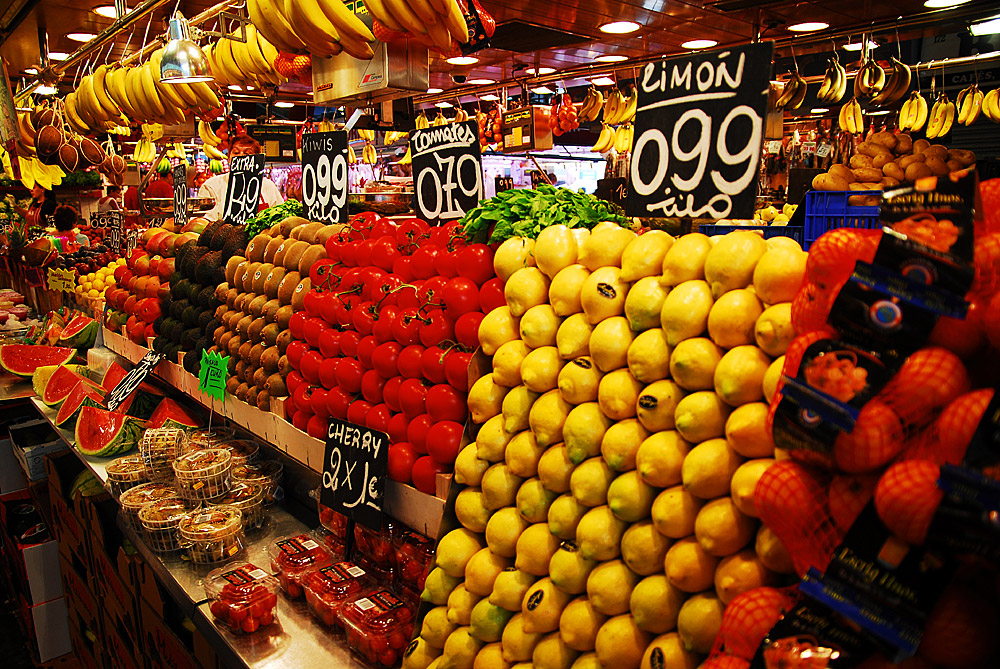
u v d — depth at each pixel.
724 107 1.53
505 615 1.50
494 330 1.64
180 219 4.70
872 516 0.84
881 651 0.81
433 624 1.60
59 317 5.12
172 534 2.27
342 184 2.80
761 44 1.46
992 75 7.73
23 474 4.37
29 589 3.62
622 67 7.38
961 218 0.83
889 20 5.52
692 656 1.18
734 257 1.22
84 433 3.12
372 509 1.85
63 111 5.32
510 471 1.51
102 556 2.87
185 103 4.11
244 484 2.48
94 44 4.58
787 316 1.12
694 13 5.31
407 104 4.63
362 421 2.01
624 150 7.44
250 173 3.44
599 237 1.49
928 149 5.02
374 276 2.10
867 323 0.87
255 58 3.53
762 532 1.08
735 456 1.17
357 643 1.75
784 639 0.88
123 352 4.04
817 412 0.88
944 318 0.85
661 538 1.23
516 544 1.48
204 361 2.91
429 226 2.40
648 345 1.29
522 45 6.43
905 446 0.84
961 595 0.81
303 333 2.29
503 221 1.79
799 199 4.97
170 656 2.28
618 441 1.31
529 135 6.48
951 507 0.75
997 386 0.89
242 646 1.81
